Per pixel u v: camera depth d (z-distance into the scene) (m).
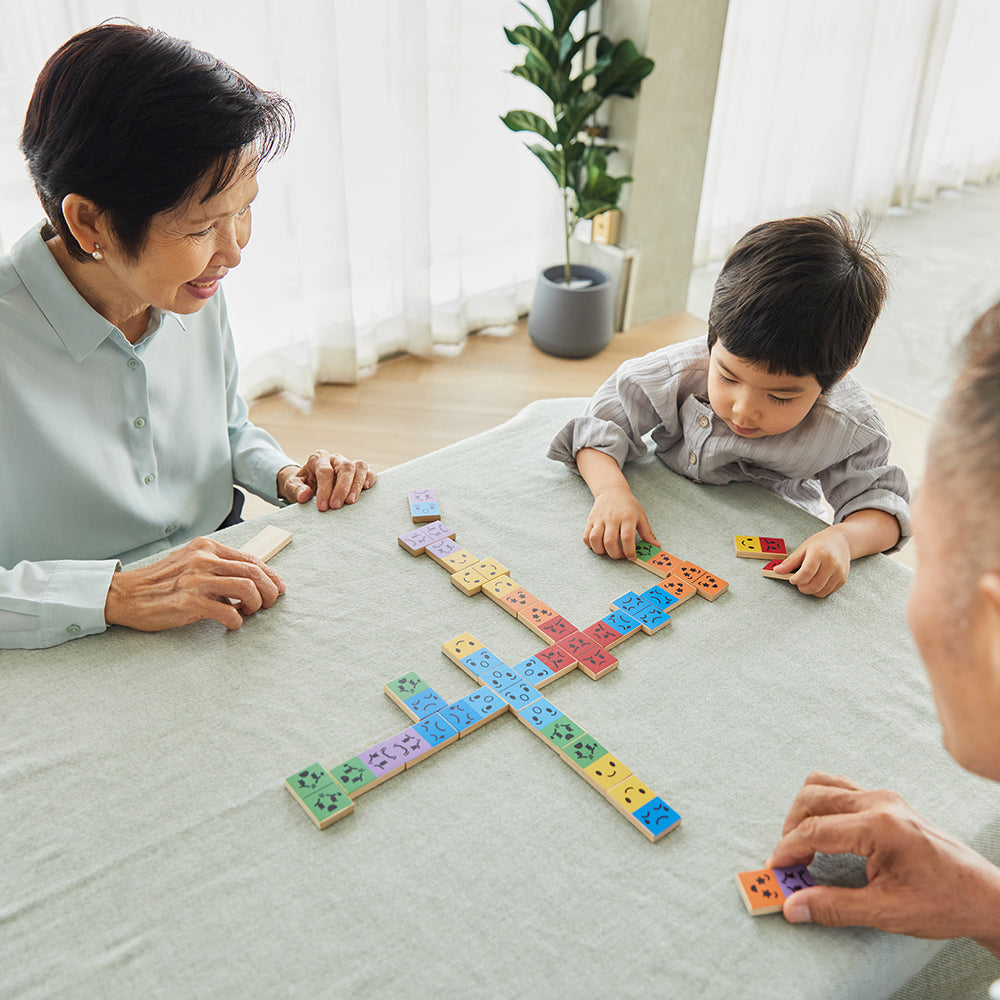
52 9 1.68
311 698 0.79
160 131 0.78
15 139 1.75
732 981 0.59
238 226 0.94
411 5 2.14
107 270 0.93
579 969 0.59
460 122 2.51
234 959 0.59
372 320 2.54
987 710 0.42
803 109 3.44
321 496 1.04
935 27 3.59
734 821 0.70
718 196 3.41
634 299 2.92
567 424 1.14
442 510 1.05
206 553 0.89
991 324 0.42
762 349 0.94
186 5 1.85
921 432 2.43
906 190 4.02
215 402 1.19
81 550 1.07
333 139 2.15
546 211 2.82
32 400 0.97
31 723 0.75
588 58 2.67
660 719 0.78
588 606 0.92
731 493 1.11
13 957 0.59
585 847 0.67
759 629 0.89
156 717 0.76
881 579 0.97
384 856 0.66
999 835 0.71
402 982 0.58
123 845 0.66
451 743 0.76
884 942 0.62
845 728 0.78
